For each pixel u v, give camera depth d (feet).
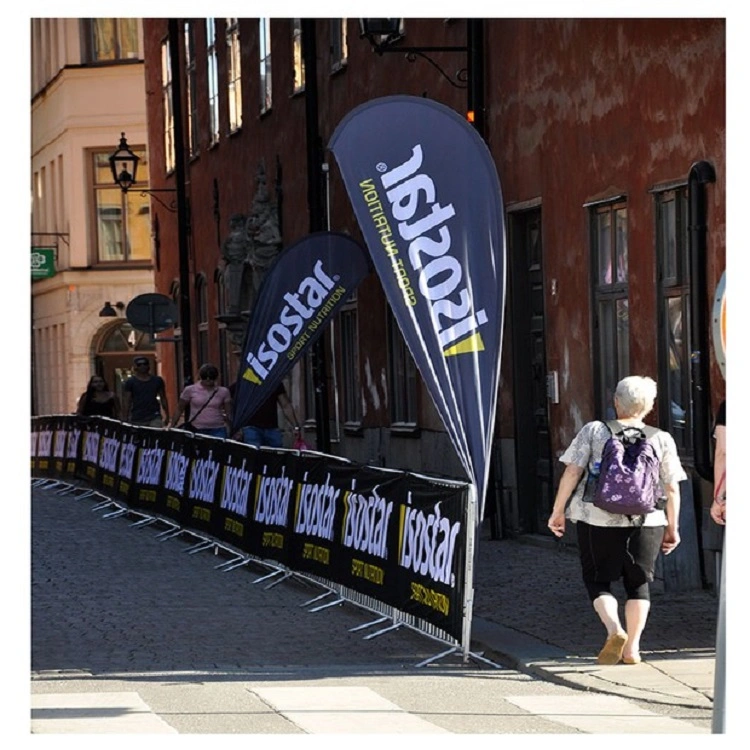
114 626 94.48
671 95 101.91
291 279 138.92
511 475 130.21
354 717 67.15
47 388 356.59
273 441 161.68
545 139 122.62
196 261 251.60
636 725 65.10
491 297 90.94
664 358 105.09
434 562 86.02
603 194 112.88
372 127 91.56
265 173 210.18
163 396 196.95
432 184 91.35
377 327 168.55
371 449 172.45
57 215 342.03
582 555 79.97
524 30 125.59
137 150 330.54
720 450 76.64
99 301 334.03
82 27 332.19
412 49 132.77
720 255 94.84
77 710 69.00
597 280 115.96
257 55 212.43
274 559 113.50
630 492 77.97
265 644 88.53
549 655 80.89
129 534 145.07
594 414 115.96
